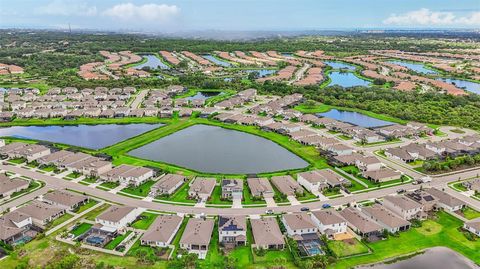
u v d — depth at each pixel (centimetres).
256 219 13225
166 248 11825
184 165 18800
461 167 18275
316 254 11525
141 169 16975
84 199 14725
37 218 13262
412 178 17112
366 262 11288
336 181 16200
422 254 11694
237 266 10956
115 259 11250
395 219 13025
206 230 12438
